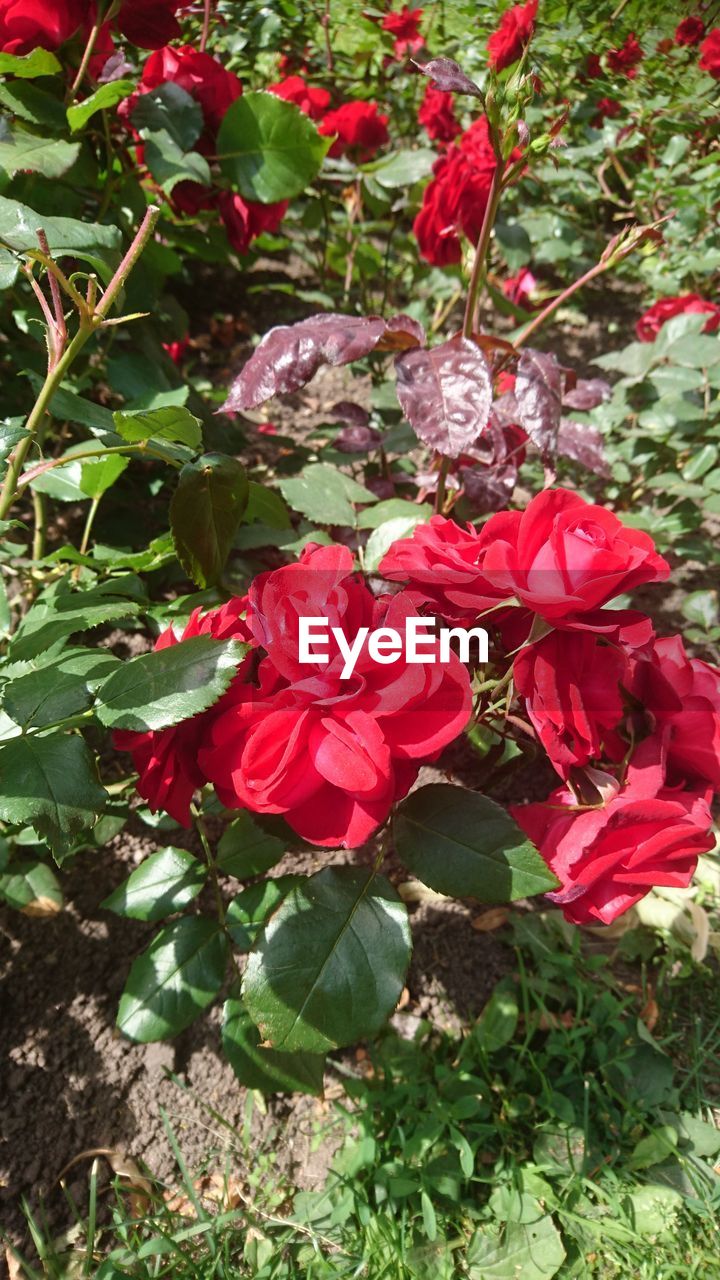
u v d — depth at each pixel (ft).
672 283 2.78
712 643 2.05
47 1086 1.38
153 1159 1.33
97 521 1.96
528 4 1.72
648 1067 1.42
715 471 2.03
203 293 2.95
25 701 1.04
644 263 3.06
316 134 1.74
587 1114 1.33
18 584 1.76
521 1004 1.49
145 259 1.83
